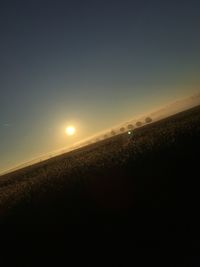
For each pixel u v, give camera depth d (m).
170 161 22.47
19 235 19.11
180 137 31.83
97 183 23.67
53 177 36.94
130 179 21.53
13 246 17.69
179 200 15.23
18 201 29.23
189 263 9.68
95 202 19.44
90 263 12.50
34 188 33.66
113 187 21.08
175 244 11.28
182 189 16.47
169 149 26.62
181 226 12.56
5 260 16.12
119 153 35.50
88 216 17.61
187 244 10.94
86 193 22.06
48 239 16.75
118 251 12.56
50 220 19.61
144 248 11.94
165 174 19.86
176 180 18.09
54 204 22.77
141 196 17.56
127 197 18.25
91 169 31.05
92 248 13.73
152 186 18.53
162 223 13.45
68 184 27.59
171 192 16.56
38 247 16.23
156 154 26.28
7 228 21.50
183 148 25.33
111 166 28.19
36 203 25.31
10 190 43.47
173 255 10.56
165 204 15.33
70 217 18.66
